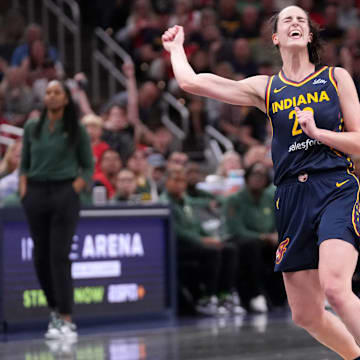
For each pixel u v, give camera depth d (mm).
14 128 14289
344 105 5227
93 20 20891
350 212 4973
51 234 9250
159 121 18109
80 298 10641
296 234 5184
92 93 19609
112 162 12094
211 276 11906
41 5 20406
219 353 7684
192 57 18750
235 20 21359
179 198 12148
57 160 9219
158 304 11352
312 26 5500
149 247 11336
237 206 12477
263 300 12195
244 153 17266
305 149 5172
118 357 7598
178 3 20312
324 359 7160
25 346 8656
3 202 10984
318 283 5219
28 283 10289
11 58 17422
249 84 5547
